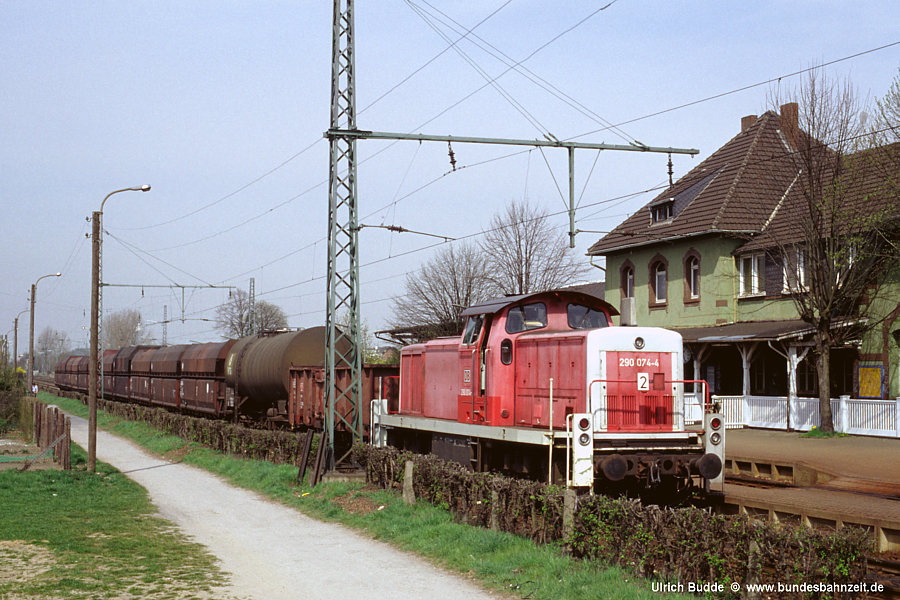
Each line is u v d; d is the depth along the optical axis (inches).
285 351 1103.0
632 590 374.0
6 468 970.7
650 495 601.3
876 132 1031.0
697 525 381.4
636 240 1441.9
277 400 1152.8
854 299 1075.3
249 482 866.1
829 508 541.3
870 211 1017.5
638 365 597.6
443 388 748.6
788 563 348.8
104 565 466.9
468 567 463.2
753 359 1208.8
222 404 1364.4
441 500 605.6
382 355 2119.8
